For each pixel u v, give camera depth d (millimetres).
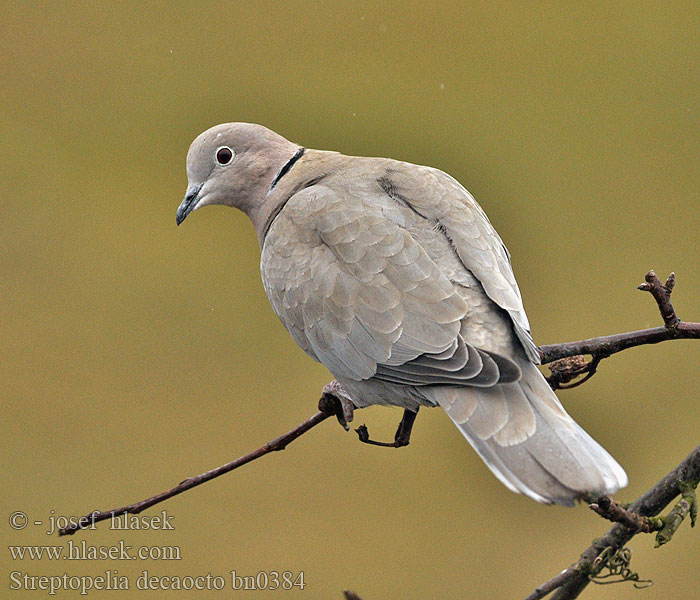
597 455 6344
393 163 8211
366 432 7984
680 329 7156
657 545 6688
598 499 6359
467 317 7188
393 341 7219
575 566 6770
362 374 7445
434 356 7035
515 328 7094
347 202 7855
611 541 6758
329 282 7598
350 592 6629
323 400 8016
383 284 7375
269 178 9141
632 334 7375
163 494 7363
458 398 6887
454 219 7613
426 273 7305
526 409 6688
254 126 9250
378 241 7527
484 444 6605
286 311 7984
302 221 7965
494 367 6809
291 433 7895
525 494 6266
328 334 7613
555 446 6426
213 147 9203
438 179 8023
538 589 6719
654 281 7059
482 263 7383
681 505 6758
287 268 7914
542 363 7426
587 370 7617
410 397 7434
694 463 6859
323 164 8758
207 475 7465
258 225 9227
